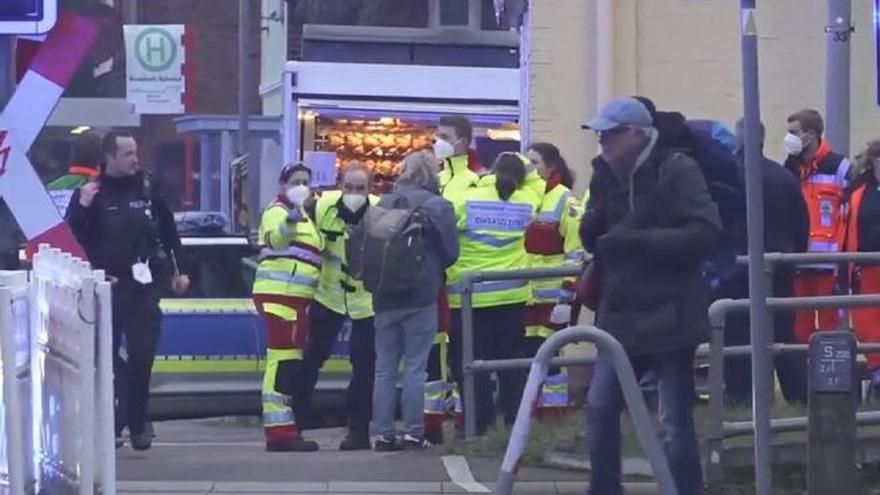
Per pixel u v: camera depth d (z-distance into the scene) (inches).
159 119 5565.9
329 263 1654.8
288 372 1615.4
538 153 1658.5
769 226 1510.8
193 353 2025.1
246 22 4234.7
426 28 3447.3
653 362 1164.5
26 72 979.9
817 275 1622.8
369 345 1638.8
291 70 2787.9
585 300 1199.6
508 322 1621.6
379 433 1576.0
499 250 1633.9
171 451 1615.4
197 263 2053.4
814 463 1138.7
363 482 1371.8
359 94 2792.8
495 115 2795.3
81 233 1539.1
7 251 1152.2
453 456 1512.1
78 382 947.3
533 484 1349.7
